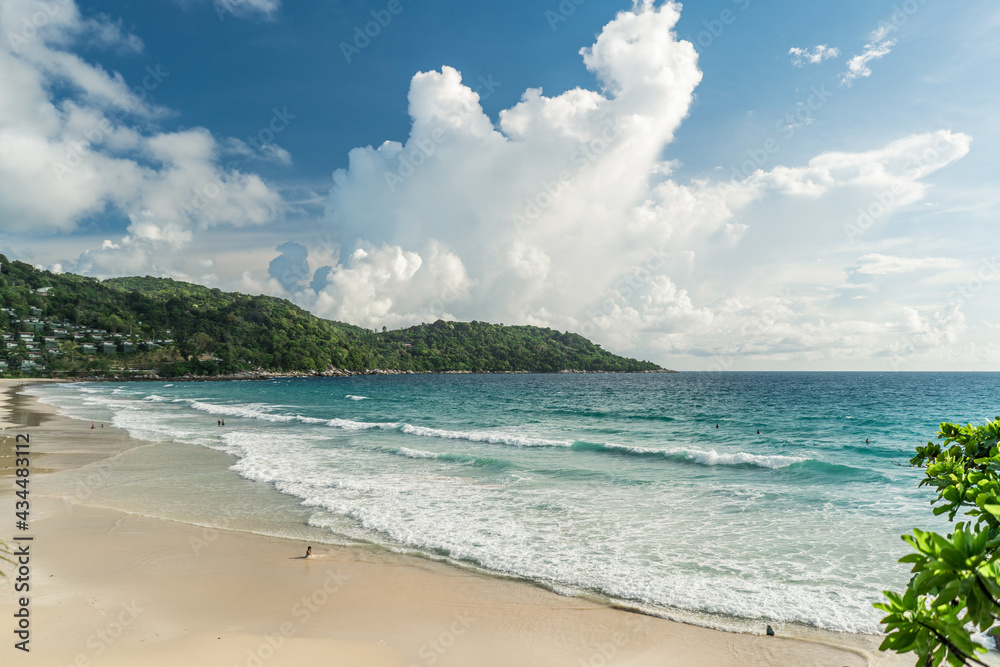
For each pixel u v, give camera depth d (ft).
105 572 33.88
